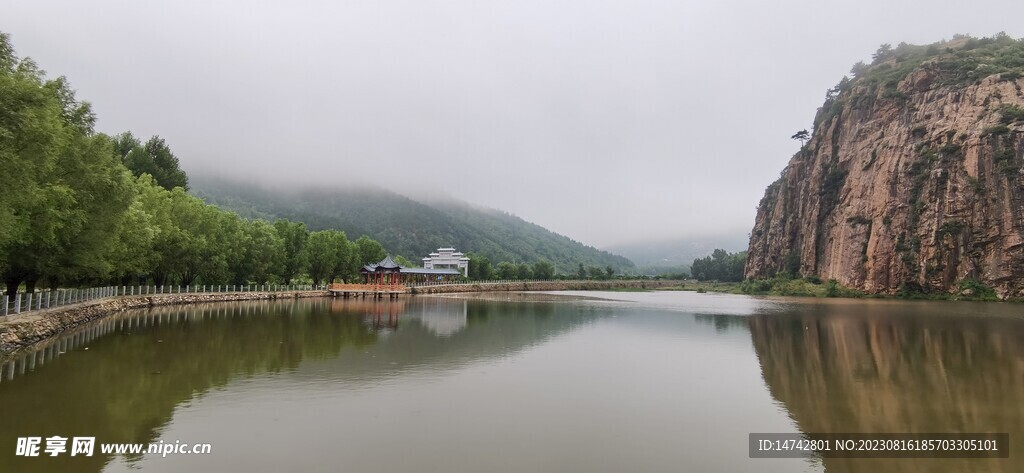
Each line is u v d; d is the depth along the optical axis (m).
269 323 40.81
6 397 17.52
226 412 16.52
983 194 79.50
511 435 15.02
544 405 18.33
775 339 36.50
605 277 186.75
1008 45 101.25
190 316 44.88
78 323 35.38
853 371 25.17
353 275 105.12
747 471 12.88
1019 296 73.69
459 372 23.52
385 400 18.36
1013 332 39.66
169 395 18.33
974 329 41.72
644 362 27.12
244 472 11.92
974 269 78.81
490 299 88.81
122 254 44.69
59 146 27.09
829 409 18.47
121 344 28.66
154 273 60.12
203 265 63.03
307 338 32.88
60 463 12.25
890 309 64.44
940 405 19.05
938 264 82.31
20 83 21.11
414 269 114.75
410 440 14.33
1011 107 80.56
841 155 113.06
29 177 22.75
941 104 91.00
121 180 36.06
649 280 191.75
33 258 32.25
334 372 22.83
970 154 82.06
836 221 107.69
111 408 16.59
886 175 95.12
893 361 27.86
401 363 25.31
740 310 64.31
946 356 29.30
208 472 11.88
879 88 109.06
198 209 62.28
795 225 128.88
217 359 25.05
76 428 14.72
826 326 44.84
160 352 26.44
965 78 91.31
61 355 25.08
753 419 17.19
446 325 43.50
